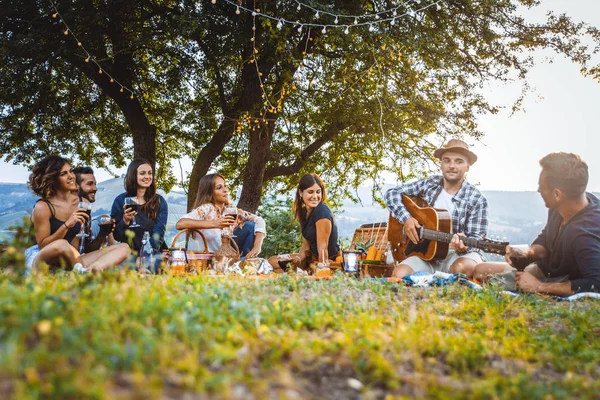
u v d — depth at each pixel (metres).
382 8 11.91
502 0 13.66
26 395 1.73
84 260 5.50
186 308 3.06
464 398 2.28
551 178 5.26
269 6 11.66
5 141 15.70
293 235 16.59
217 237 6.56
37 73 13.16
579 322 3.98
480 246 6.42
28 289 3.03
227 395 1.98
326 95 13.72
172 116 16.05
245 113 12.86
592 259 5.07
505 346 3.21
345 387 2.35
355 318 3.48
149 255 6.14
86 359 2.06
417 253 6.77
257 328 2.86
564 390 2.49
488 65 14.53
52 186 5.83
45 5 12.12
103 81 13.92
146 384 1.93
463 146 7.03
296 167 15.77
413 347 2.88
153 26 13.29
